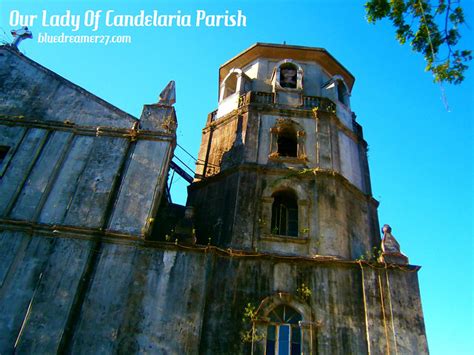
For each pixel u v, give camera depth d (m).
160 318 14.65
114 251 15.83
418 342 14.52
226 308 15.19
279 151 21.41
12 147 18.53
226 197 19.30
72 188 17.47
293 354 14.50
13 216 16.39
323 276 16.12
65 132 19.20
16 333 13.91
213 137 23.22
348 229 18.50
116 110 20.11
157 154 18.53
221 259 16.33
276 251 17.20
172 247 16.16
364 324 15.05
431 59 12.55
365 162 22.77
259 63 25.33
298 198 18.81
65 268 15.30
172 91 21.16
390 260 16.47
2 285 14.66
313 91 24.06
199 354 14.10
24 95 20.62
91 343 13.91
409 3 13.02
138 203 17.03
